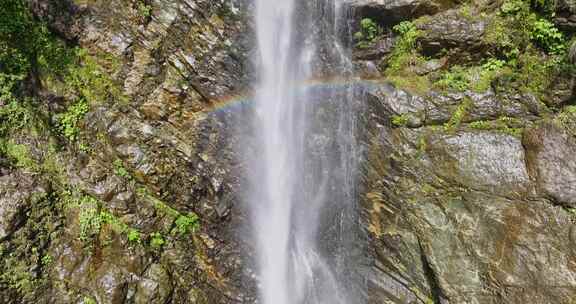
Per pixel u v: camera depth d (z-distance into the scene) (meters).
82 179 6.84
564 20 7.03
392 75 8.34
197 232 7.75
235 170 8.27
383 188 7.73
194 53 8.23
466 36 7.78
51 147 6.68
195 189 7.85
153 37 7.98
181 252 7.43
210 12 8.39
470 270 6.54
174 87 7.99
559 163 6.43
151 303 6.64
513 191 6.64
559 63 6.98
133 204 7.19
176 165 7.76
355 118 8.25
